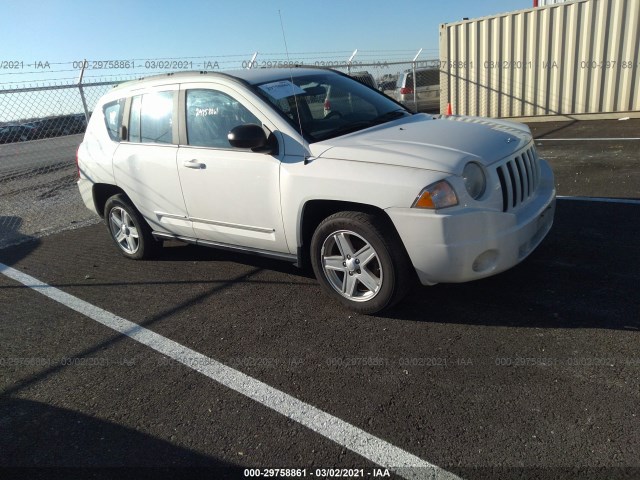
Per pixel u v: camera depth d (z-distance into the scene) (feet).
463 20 40.47
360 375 9.83
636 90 35.04
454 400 8.81
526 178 11.92
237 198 13.10
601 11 34.76
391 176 10.55
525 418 8.20
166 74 15.28
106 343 12.07
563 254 14.21
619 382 8.77
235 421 8.91
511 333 10.64
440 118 14.11
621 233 15.31
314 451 8.04
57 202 27.99
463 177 10.34
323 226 11.78
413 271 11.43
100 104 17.24
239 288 14.39
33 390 10.43
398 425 8.39
